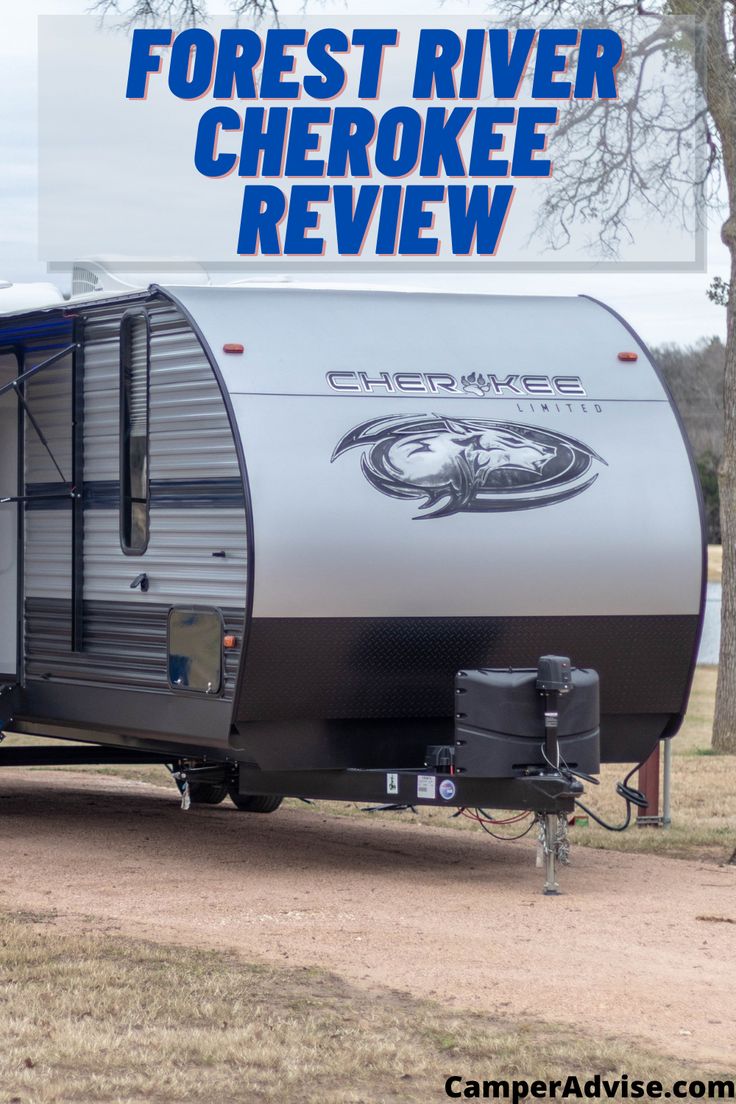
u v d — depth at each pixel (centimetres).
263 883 956
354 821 1230
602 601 991
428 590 948
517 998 699
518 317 1045
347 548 925
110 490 1058
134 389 1034
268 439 925
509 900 909
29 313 1125
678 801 1327
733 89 1859
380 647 946
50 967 739
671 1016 675
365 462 941
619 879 985
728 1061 620
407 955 771
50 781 1502
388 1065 608
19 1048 625
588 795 1358
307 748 956
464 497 959
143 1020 662
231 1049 622
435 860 1049
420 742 985
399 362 984
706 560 1016
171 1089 584
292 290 1012
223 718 943
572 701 933
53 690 1129
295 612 917
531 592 973
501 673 928
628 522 996
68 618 1105
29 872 991
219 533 943
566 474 986
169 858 1048
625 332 1059
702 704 2439
